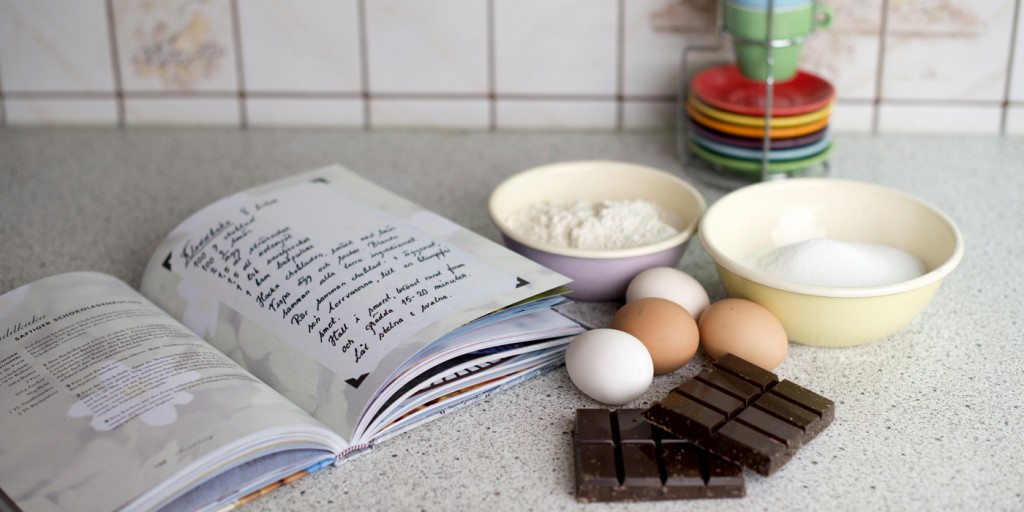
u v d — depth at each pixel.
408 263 0.96
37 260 1.11
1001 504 0.83
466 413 0.91
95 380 0.88
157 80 1.36
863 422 0.90
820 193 1.06
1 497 0.81
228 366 0.89
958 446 0.87
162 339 0.92
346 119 1.38
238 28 1.33
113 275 1.08
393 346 0.88
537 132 1.37
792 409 0.86
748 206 1.05
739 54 1.21
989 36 1.29
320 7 1.32
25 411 0.86
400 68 1.35
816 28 1.25
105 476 0.80
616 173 1.11
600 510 0.83
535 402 0.92
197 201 1.21
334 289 0.94
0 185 1.24
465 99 1.36
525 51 1.33
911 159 1.28
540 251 0.99
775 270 0.98
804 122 1.18
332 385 0.88
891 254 1.01
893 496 0.83
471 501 0.83
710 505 0.83
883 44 1.30
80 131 1.37
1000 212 1.17
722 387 0.87
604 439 0.85
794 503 0.83
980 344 0.98
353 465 0.86
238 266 0.98
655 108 1.35
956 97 1.32
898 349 0.97
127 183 1.25
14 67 1.35
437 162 1.29
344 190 1.08
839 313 0.92
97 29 1.33
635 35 1.32
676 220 1.07
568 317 0.98
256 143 1.34
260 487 0.83
